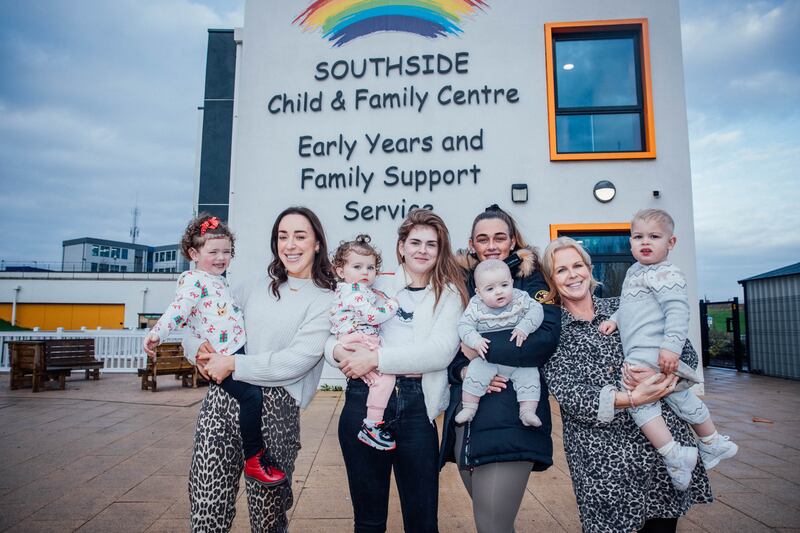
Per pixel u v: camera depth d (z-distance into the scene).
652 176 8.22
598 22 8.51
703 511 3.48
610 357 2.19
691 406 2.16
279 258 2.55
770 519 3.34
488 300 2.18
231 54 11.60
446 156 8.54
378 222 8.52
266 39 8.94
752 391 8.70
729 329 13.13
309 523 3.33
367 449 2.25
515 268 2.43
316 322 2.41
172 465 4.49
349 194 8.60
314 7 8.93
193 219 2.72
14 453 4.89
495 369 2.18
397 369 2.18
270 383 2.31
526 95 8.53
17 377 9.06
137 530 3.18
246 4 8.99
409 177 8.54
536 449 2.05
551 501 3.75
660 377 2.00
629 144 8.52
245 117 8.80
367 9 8.85
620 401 1.99
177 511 3.47
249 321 2.50
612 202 8.23
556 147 8.43
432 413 2.26
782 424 6.04
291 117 8.78
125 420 6.42
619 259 8.31
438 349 2.21
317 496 3.79
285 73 8.87
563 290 2.28
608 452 2.05
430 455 2.24
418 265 2.38
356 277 2.53
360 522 2.27
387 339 2.43
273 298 2.51
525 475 2.10
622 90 8.62
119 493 3.81
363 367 2.17
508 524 2.08
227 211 11.22
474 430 2.12
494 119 8.53
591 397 2.02
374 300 2.44
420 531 2.19
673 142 8.23
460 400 2.26
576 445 2.15
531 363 2.06
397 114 8.67
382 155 8.62
